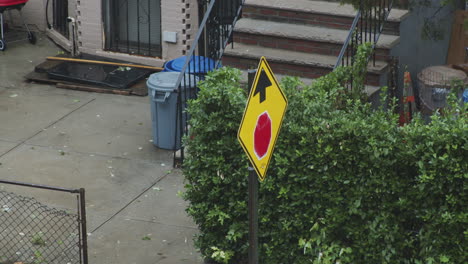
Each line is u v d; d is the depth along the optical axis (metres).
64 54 15.99
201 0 14.57
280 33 11.84
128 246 9.00
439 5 12.68
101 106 13.41
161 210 9.91
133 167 11.13
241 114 7.90
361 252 7.71
